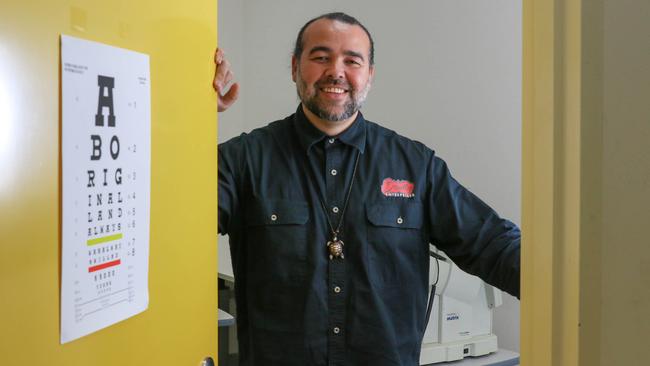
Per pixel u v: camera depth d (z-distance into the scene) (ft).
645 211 2.24
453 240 6.18
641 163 2.22
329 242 5.89
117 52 2.82
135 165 3.00
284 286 5.86
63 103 2.50
